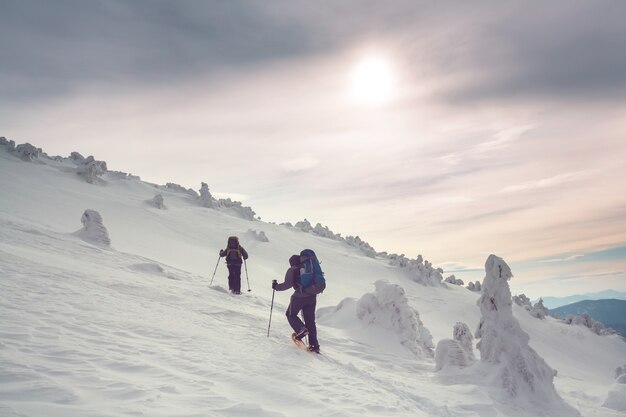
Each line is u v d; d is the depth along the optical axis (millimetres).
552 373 9422
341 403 5020
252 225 64250
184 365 5129
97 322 6258
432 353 14602
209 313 9797
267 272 40750
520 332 9531
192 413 3578
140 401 3619
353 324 14281
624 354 50438
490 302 9789
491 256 9961
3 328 5004
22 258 10562
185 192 72062
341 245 73000
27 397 3258
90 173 55250
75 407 3229
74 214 35469
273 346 7727
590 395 11430
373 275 57000
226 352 6320
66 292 7863
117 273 12703
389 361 10484
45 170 51656
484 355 9406
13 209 28750
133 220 43312
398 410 5309
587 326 57031
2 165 45594
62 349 4656
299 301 8367
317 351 8305
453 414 6645
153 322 7145
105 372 4230
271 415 3957
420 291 55719
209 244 45250
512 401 8398
